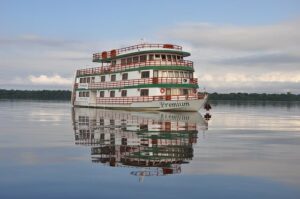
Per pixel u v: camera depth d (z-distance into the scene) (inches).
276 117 2009.1
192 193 412.5
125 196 400.5
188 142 828.0
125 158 609.6
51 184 445.4
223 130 1153.4
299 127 1314.0
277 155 661.3
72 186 437.1
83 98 3112.7
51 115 1910.7
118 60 2647.6
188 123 1384.1
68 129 1126.4
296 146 786.8
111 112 2193.7
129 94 2450.8
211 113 2407.7
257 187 438.3
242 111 2888.8
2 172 506.9
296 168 544.1
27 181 459.2
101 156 628.4
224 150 714.2
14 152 671.1
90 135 954.1
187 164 564.1
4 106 3371.1
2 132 1031.6
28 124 1321.4
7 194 406.9
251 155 657.6
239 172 514.0
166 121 1456.7
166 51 2314.2
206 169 530.0
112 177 477.1
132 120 1510.8
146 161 583.5
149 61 2292.1
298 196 404.5
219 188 432.8
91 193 410.3
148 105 2284.7
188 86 2293.3
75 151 682.2
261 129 1218.6
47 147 733.9
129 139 868.0
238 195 407.2
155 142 816.3
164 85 2240.4
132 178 472.1
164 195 404.5
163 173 501.0
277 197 400.8
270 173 509.0
